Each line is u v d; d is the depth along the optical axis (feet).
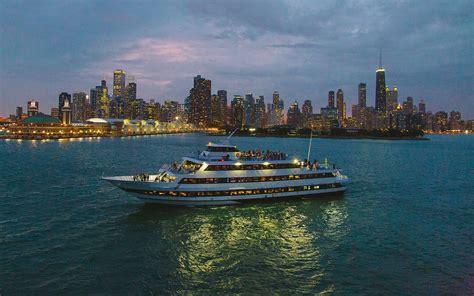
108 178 201.36
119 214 185.68
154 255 133.39
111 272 118.42
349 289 111.04
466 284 115.03
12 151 568.82
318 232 165.27
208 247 143.02
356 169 408.05
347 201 229.04
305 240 153.99
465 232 167.63
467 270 125.18
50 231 157.58
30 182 274.36
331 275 120.26
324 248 144.97
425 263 130.82
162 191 193.06
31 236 150.61
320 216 192.03
